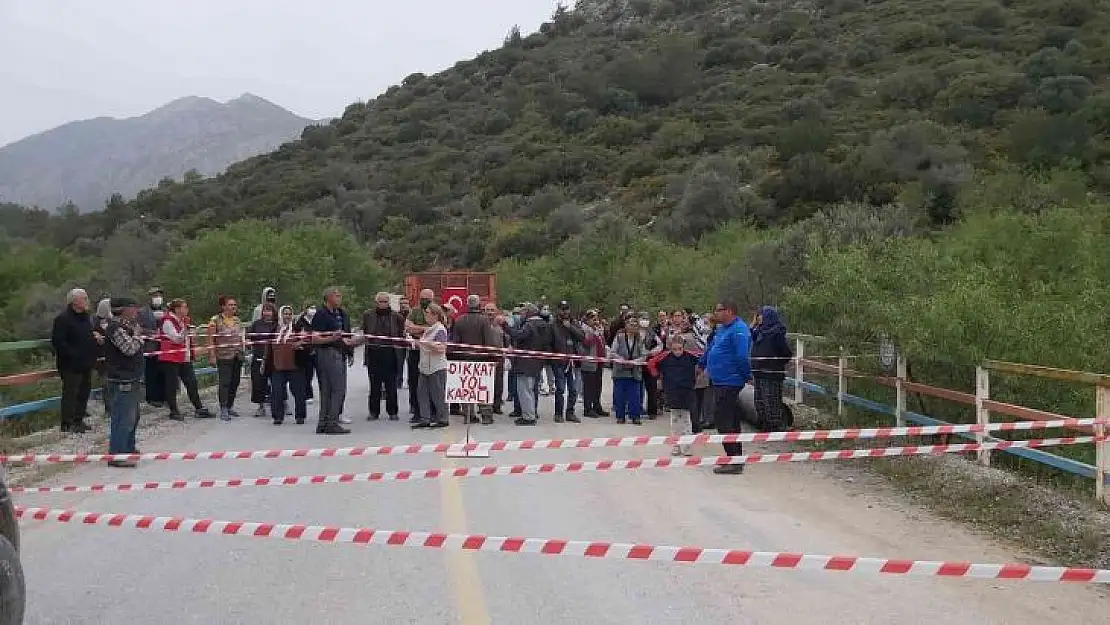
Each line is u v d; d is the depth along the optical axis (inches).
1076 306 455.8
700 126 3006.9
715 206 1829.5
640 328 599.5
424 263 2549.2
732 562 192.2
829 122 2546.8
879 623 212.1
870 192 1768.0
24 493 356.2
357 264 1765.5
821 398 623.5
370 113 4724.4
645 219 2175.2
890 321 445.1
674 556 195.0
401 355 633.0
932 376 455.5
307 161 3882.9
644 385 649.6
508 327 702.5
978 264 488.7
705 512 327.3
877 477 395.9
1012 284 530.9
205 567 255.3
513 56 4904.0
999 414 406.0
